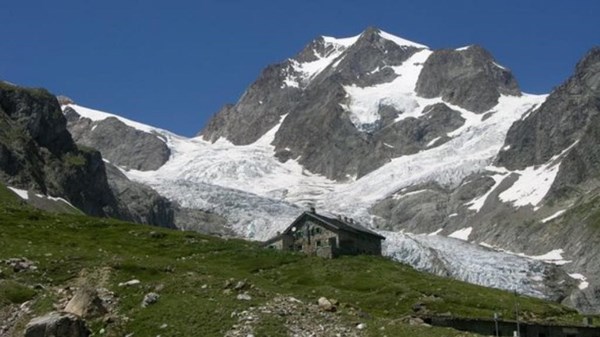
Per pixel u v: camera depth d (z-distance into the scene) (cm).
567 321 11894
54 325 5650
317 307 6412
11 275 7419
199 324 5891
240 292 6612
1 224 12669
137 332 5903
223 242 14775
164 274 7750
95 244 12744
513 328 8994
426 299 11594
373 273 13775
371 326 5962
